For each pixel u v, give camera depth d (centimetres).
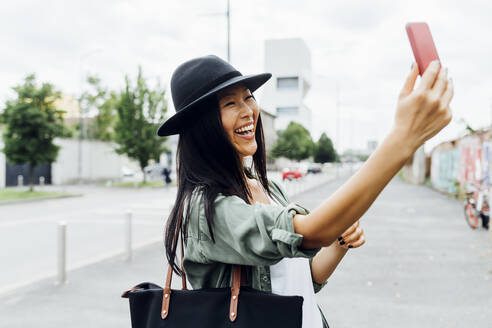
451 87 70
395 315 424
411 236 878
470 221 985
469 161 1573
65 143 3206
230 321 101
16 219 1212
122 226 1073
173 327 106
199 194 102
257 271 110
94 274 586
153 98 2970
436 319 411
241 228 90
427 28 72
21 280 569
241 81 103
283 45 8019
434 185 2483
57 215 1312
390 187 2722
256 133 136
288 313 99
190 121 109
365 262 647
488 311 430
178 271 112
